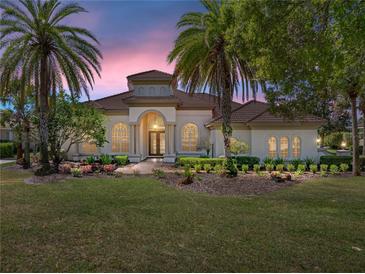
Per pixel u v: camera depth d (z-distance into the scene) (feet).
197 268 14.26
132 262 14.90
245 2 21.59
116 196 32.65
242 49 26.71
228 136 46.24
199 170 56.54
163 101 76.07
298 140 69.05
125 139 82.64
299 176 51.57
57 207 27.22
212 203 29.37
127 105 81.76
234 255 15.90
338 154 74.23
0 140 129.29
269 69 24.31
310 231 20.36
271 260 15.28
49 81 51.88
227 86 45.57
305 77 25.12
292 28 21.26
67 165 57.62
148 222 22.34
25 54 47.09
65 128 54.39
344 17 17.90
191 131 83.61
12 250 16.55
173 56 47.44
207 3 44.11
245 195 34.06
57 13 48.83
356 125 53.16
